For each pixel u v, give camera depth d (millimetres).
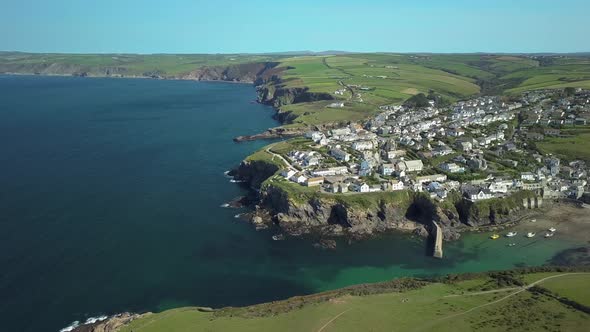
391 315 115625
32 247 167125
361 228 189625
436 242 173125
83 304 134625
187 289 144500
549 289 126000
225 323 116062
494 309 116312
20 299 135750
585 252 166000
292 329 110688
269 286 147375
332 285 148000
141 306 134750
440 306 119812
